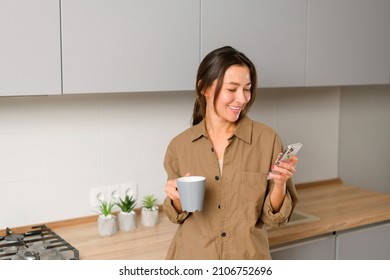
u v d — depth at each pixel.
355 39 2.40
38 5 1.61
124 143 2.23
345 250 2.20
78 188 2.13
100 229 2.01
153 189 2.33
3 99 1.93
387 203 2.46
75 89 1.71
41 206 2.06
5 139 1.96
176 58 1.89
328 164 2.90
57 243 1.88
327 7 2.29
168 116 2.33
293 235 1.98
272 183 1.64
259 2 2.07
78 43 1.70
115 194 2.23
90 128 2.14
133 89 1.82
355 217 2.21
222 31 1.99
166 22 1.86
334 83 2.36
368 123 2.81
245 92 1.59
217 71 1.56
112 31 1.75
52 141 2.06
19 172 2.00
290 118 2.71
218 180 1.65
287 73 2.20
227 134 1.68
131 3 1.78
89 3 1.70
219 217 1.64
